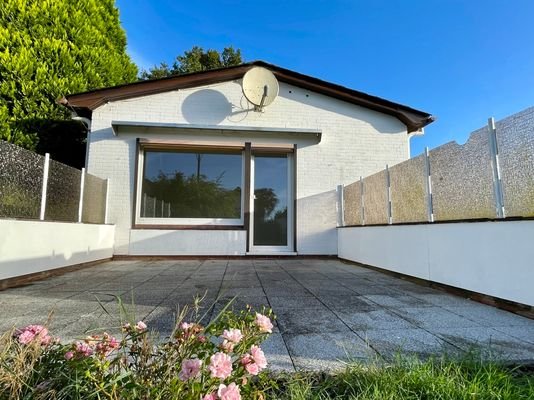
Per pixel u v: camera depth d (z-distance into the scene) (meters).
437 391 1.16
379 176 4.61
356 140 6.52
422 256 3.46
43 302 2.55
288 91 6.53
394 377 1.23
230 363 0.85
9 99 5.69
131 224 5.86
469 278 2.77
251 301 2.62
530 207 2.27
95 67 6.92
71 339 1.70
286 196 6.39
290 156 6.48
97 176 5.85
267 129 6.17
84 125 6.40
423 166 3.56
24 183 3.48
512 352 1.53
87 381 0.85
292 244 6.26
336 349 1.58
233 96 6.38
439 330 1.88
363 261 4.98
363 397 1.14
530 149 2.28
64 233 4.21
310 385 1.22
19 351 0.92
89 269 4.58
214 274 4.13
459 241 2.92
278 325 1.97
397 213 4.08
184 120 6.20
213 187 6.25
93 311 2.27
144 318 2.11
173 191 6.16
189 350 0.95
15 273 3.28
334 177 6.38
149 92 6.14
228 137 6.30
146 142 6.03
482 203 2.71
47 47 6.08
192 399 0.82
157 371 0.92
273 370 1.33
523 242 2.29
